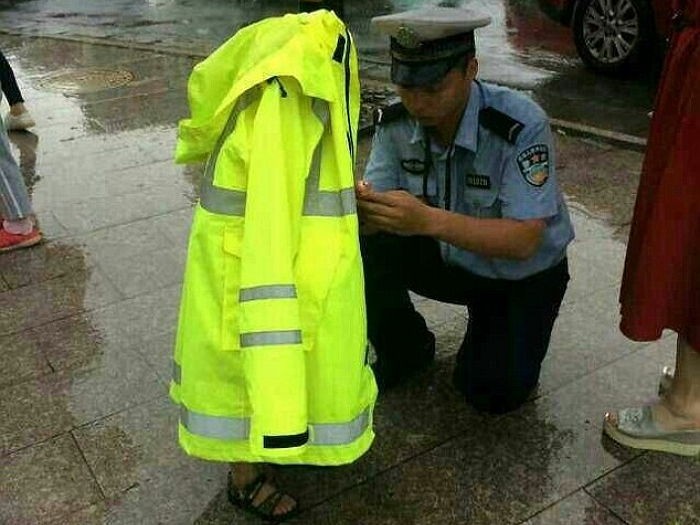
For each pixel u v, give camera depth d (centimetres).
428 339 295
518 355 257
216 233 184
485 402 268
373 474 249
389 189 259
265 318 173
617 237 391
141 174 482
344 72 187
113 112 600
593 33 663
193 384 195
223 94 187
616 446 257
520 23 855
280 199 172
